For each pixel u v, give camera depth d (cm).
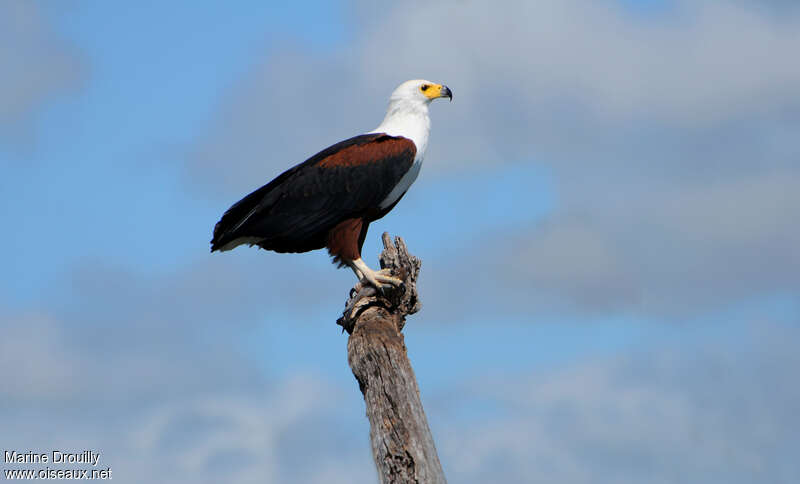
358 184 1301
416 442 762
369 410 802
